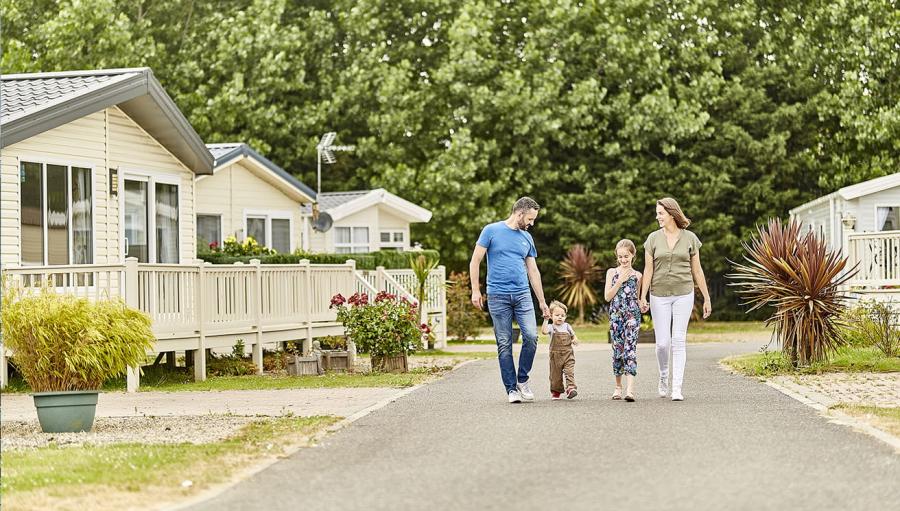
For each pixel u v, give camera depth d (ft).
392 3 152.05
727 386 50.29
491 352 86.12
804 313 57.52
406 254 107.45
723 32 150.82
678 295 43.98
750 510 24.29
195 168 80.74
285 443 35.09
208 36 145.07
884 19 143.13
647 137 142.41
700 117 139.13
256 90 142.51
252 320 65.05
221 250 91.50
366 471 29.89
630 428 36.24
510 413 40.81
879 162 137.59
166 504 26.37
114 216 71.87
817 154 143.13
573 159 147.95
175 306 58.59
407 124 143.13
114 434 38.86
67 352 40.52
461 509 24.84
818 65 146.51
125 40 137.80
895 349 62.80
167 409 46.50
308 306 71.00
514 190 143.13
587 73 147.02
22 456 33.73
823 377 54.19
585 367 63.05
